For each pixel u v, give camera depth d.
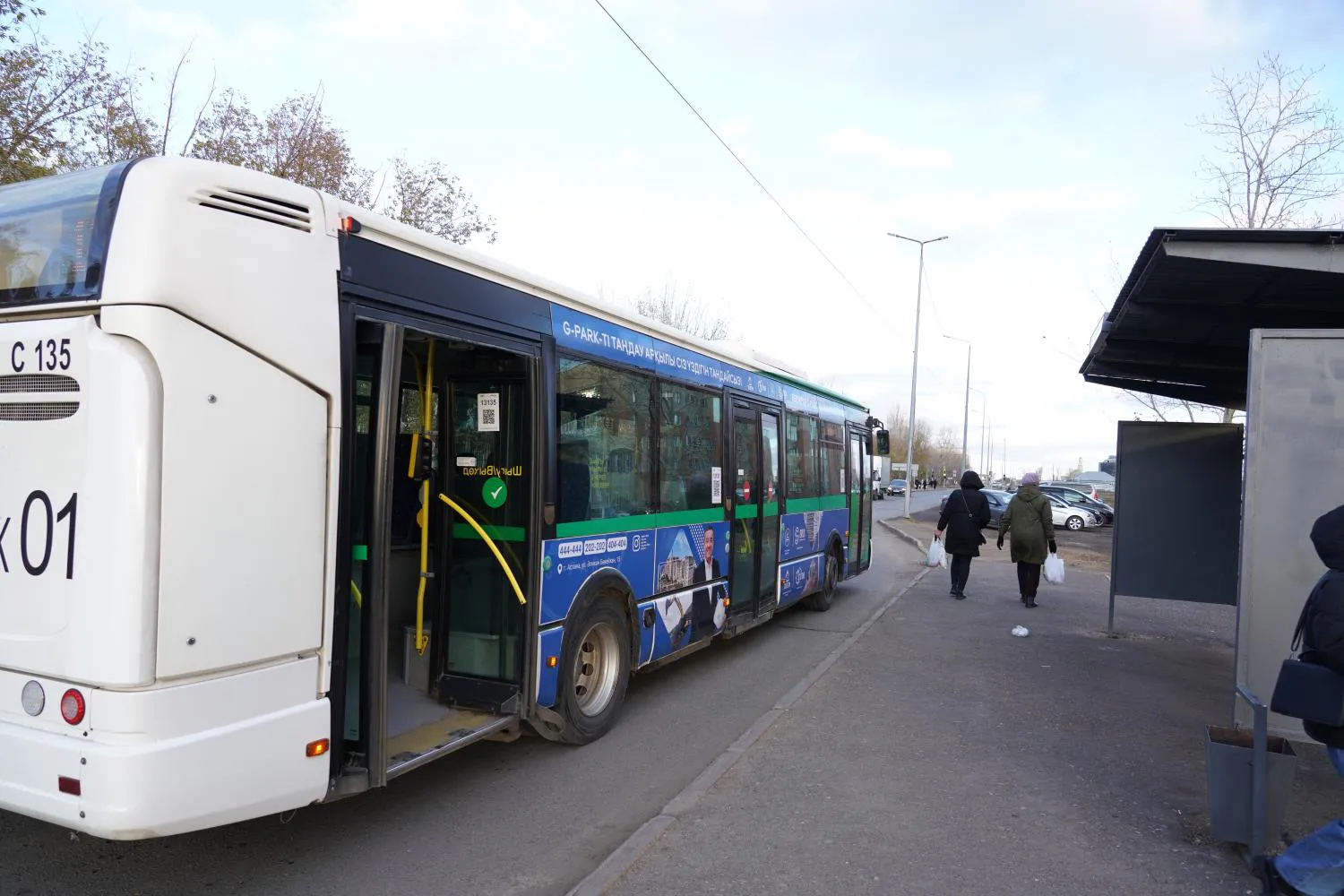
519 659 5.28
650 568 6.89
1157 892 3.82
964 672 8.10
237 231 3.45
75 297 3.32
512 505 5.38
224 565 3.35
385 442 4.11
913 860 4.12
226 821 3.35
